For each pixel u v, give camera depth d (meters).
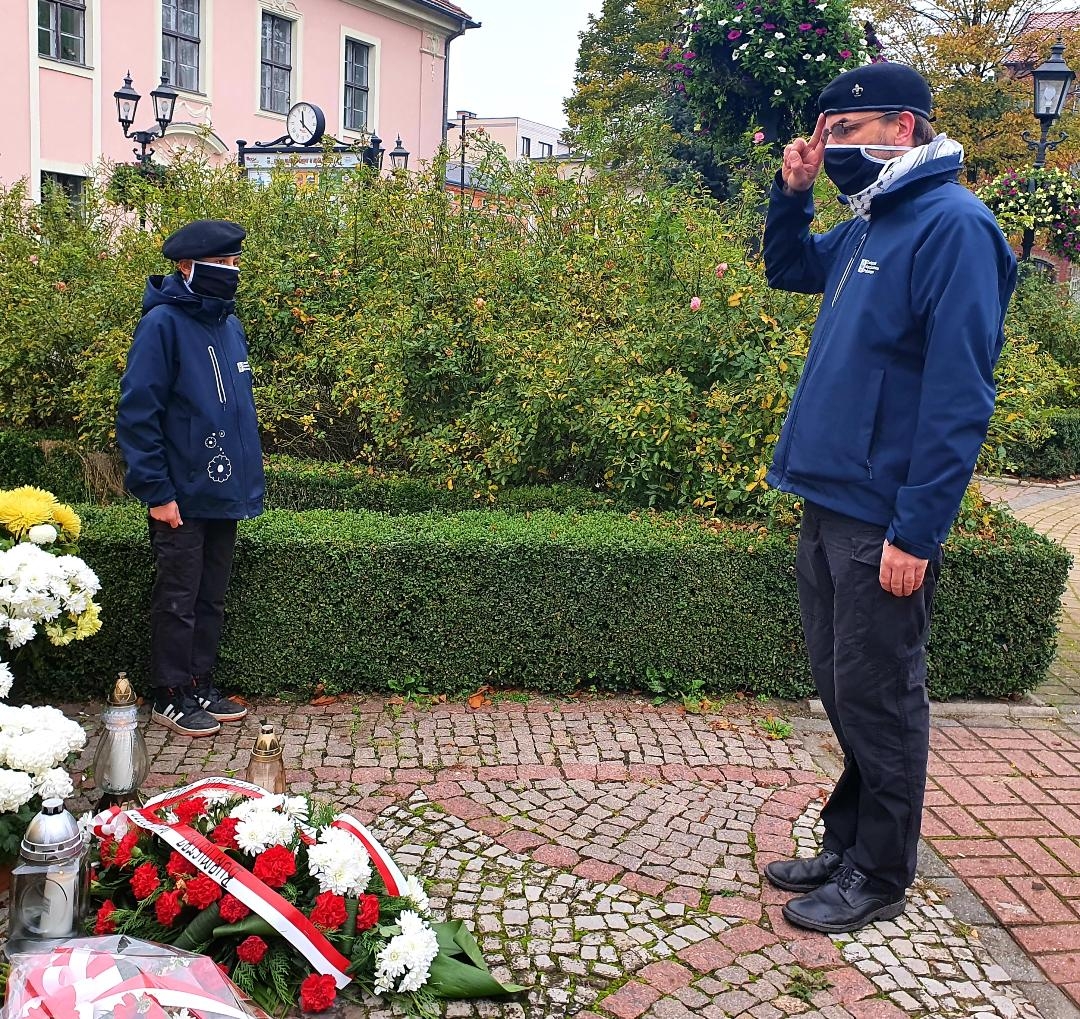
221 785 2.83
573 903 2.92
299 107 11.67
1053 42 23.12
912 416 2.62
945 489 2.46
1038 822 3.53
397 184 6.95
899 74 2.68
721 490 4.80
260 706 4.23
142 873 2.55
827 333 2.77
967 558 4.48
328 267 6.58
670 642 4.40
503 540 4.31
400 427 5.67
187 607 3.90
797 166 2.91
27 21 15.86
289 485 5.52
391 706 4.26
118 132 17.55
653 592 4.36
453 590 4.30
